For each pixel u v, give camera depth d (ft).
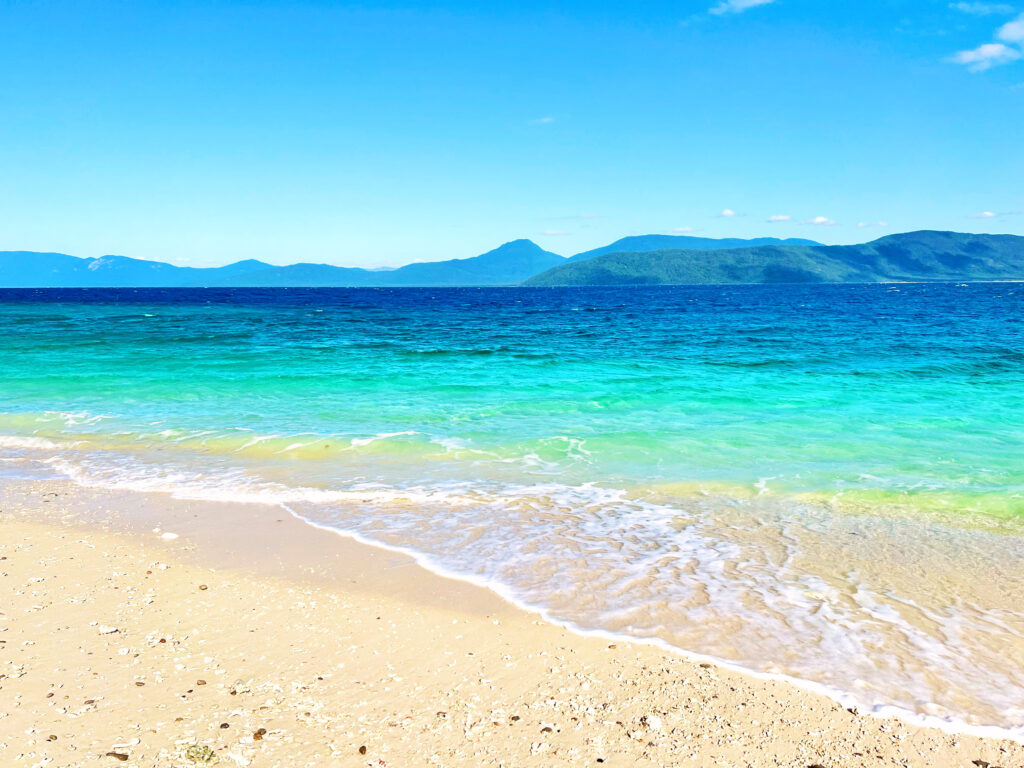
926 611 19.83
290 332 122.42
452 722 14.62
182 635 18.29
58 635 18.04
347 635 18.44
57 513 28.73
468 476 34.06
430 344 100.07
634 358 82.17
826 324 150.41
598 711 15.07
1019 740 14.12
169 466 35.86
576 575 22.35
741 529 26.73
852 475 34.12
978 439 41.27
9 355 80.38
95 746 13.34
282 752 13.41
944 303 287.69
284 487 32.19
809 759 13.51
